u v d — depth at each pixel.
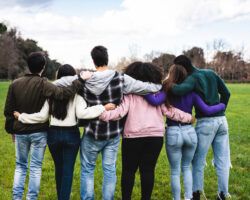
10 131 5.71
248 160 9.58
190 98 5.71
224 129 5.93
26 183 7.40
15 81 5.64
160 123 5.50
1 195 6.66
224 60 106.38
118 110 5.30
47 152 10.41
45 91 5.40
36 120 5.50
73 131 5.49
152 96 5.43
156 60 87.81
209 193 6.92
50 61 84.56
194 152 5.79
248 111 22.91
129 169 5.50
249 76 102.00
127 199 5.44
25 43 94.69
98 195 6.80
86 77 5.30
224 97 6.02
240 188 7.14
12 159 9.51
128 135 5.41
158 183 7.57
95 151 5.46
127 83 5.36
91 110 5.21
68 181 5.48
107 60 5.44
